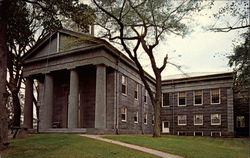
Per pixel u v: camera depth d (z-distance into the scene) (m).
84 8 16.38
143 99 34.28
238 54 20.28
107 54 25.42
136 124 31.23
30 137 18.34
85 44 25.59
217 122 36.22
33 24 24.67
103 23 21.75
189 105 38.88
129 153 12.01
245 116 35.94
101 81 23.97
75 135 19.03
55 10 15.25
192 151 13.46
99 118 23.17
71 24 18.55
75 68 25.98
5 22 13.58
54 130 25.06
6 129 13.26
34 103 37.47
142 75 21.91
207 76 37.78
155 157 11.33
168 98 40.91
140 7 21.30
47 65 28.05
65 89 29.67
